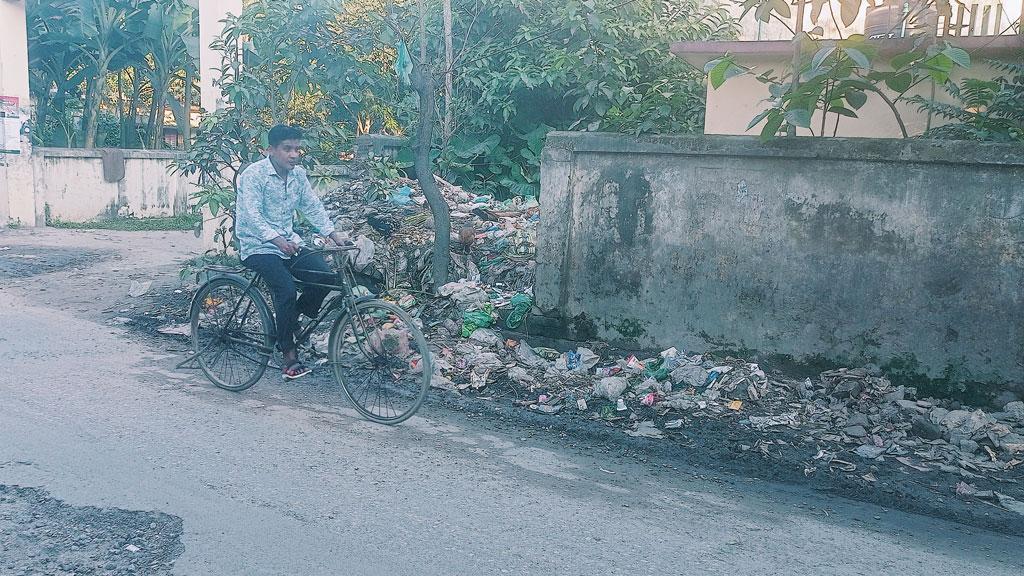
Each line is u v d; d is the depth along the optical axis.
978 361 5.33
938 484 4.46
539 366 6.23
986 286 5.27
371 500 3.88
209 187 8.18
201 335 5.77
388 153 10.98
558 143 6.45
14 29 15.09
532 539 3.57
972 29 7.25
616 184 6.32
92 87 19.98
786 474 4.59
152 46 20.55
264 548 3.32
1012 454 4.79
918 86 7.32
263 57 8.51
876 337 5.61
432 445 4.75
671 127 7.07
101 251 12.38
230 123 8.33
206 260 8.69
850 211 5.60
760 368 5.96
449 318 7.02
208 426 4.80
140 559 3.18
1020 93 6.23
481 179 11.65
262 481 4.02
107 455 4.23
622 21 10.55
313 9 8.14
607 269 6.43
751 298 5.97
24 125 15.42
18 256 11.41
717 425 5.21
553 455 4.73
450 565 3.27
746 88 8.02
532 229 8.23
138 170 18.92
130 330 7.20
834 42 5.61
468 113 11.45
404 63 7.24
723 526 3.86
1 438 4.39
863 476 4.53
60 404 5.05
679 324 6.23
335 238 5.37
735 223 5.96
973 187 5.24
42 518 3.48
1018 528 4.02
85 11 18.25
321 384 5.85
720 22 11.22
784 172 5.76
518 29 11.04
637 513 3.95
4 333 6.88
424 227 8.32
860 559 3.57
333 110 9.52
